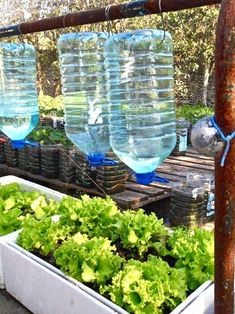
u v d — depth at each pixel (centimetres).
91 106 163
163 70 159
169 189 303
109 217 187
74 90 170
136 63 152
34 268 164
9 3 711
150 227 170
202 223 257
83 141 163
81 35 158
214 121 80
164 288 134
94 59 165
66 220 192
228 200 83
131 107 153
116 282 137
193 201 246
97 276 148
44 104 675
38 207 223
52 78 753
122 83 152
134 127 151
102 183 297
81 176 318
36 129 446
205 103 635
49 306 161
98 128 160
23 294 178
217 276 90
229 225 85
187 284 148
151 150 138
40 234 181
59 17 132
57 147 354
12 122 194
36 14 682
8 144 409
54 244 178
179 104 644
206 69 619
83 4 595
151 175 133
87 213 187
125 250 175
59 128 484
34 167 377
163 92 160
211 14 529
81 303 141
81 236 170
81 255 151
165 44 145
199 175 294
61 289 150
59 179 355
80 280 151
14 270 181
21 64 203
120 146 142
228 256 87
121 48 148
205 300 134
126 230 172
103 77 163
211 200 259
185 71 636
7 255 184
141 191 300
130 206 278
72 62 171
